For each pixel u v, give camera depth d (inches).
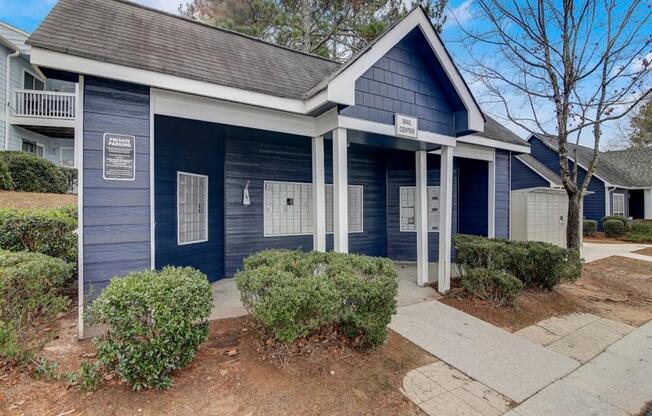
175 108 156.4
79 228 132.6
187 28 199.0
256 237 270.1
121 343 97.8
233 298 198.8
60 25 141.6
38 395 97.9
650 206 749.9
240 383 106.4
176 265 204.8
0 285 104.0
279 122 187.6
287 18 469.4
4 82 445.4
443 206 229.0
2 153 396.8
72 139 565.3
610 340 169.3
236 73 173.8
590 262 371.6
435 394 116.0
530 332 172.1
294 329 110.8
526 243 238.8
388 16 453.1
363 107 188.9
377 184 343.0
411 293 223.9
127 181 141.3
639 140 999.6
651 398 120.8
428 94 218.8
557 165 737.6
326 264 146.6
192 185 221.6
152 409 94.8
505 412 109.5
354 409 102.5
